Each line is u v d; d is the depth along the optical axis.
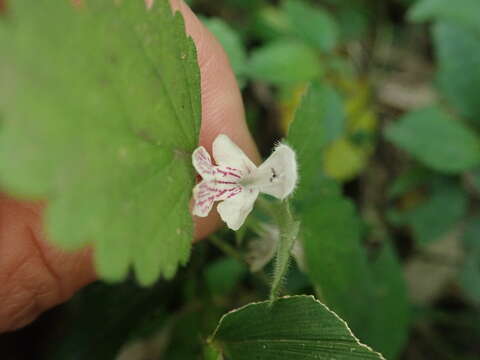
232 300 0.10
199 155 0.06
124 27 0.05
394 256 0.11
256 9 0.14
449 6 0.13
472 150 0.12
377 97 0.15
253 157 0.08
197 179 0.06
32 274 0.07
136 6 0.05
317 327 0.06
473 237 0.13
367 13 0.15
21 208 0.07
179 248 0.05
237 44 0.11
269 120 0.14
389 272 0.11
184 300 0.10
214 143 0.06
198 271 0.10
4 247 0.07
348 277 0.09
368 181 0.15
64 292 0.08
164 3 0.05
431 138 0.13
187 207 0.06
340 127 0.12
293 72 0.12
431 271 0.14
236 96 0.08
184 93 0.06
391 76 0.16
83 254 0.07
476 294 0.12
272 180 0.06
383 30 0.16
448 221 0.13
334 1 0.15
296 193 0.07
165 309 0.10
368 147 0.14
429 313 0.13
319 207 0.08
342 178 0.14
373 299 0.11
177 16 0.05
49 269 0.07
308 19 0.13
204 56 0.08
